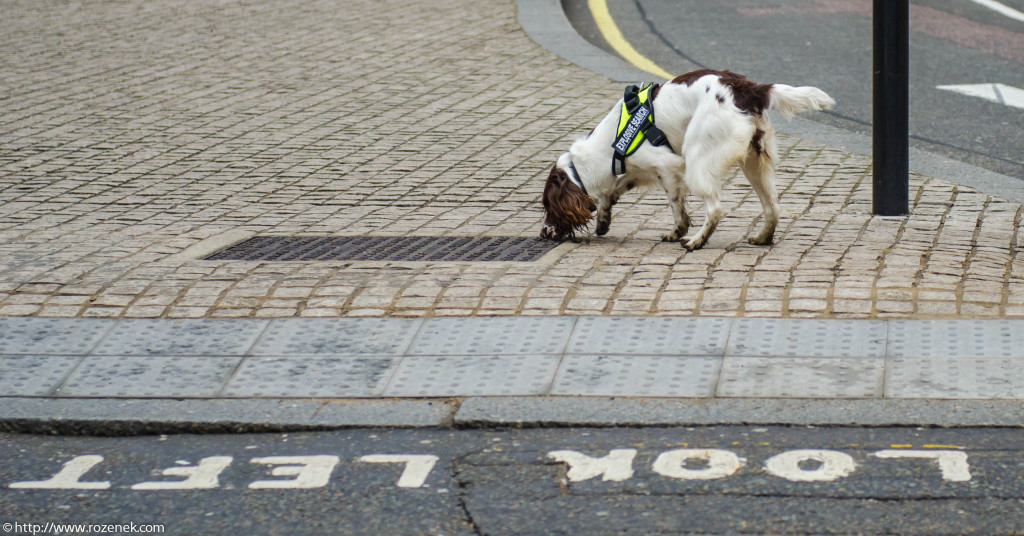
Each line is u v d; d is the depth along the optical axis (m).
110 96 12.73
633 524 4.29
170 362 5.88
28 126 11.63
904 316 5.93
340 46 14.80
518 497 4.54
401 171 9.81
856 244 7.21
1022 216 7.86
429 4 17.30
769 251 7.15
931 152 10.07
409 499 4.58
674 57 14.00
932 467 4.61
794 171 9.37
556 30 15.37
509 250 7.49
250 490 4.73
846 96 11.98
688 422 5.06
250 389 5.57
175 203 9.07
